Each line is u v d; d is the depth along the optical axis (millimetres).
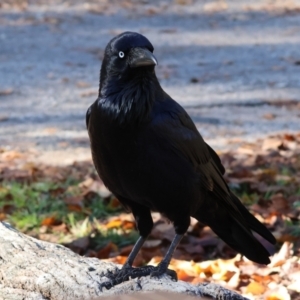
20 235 7484
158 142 7195
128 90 7078
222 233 8383
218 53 25391
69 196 12312
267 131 16656
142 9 32562
